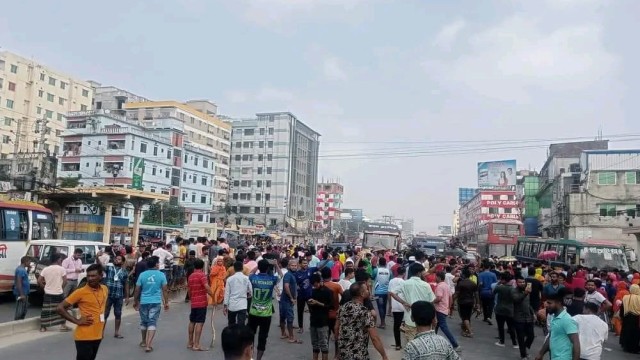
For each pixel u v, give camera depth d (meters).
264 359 10.36
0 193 33.00
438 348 4.59
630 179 46.44
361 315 6.93
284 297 12.55
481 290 17.72
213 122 96.56
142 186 61.59
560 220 52.66
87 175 65.94
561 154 65.06
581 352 7.59
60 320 12.59
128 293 16.61
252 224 96.19
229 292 10.34
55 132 85.31
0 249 16.92
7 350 10.13
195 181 79.19
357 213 177.88
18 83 80.12
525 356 11.55
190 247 23.77
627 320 14.13
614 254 27.59
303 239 98.75
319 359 10.34
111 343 11.20
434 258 22.97
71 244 16.66
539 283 15.48
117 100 93.69
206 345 11.51
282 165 105.81
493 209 83.62
